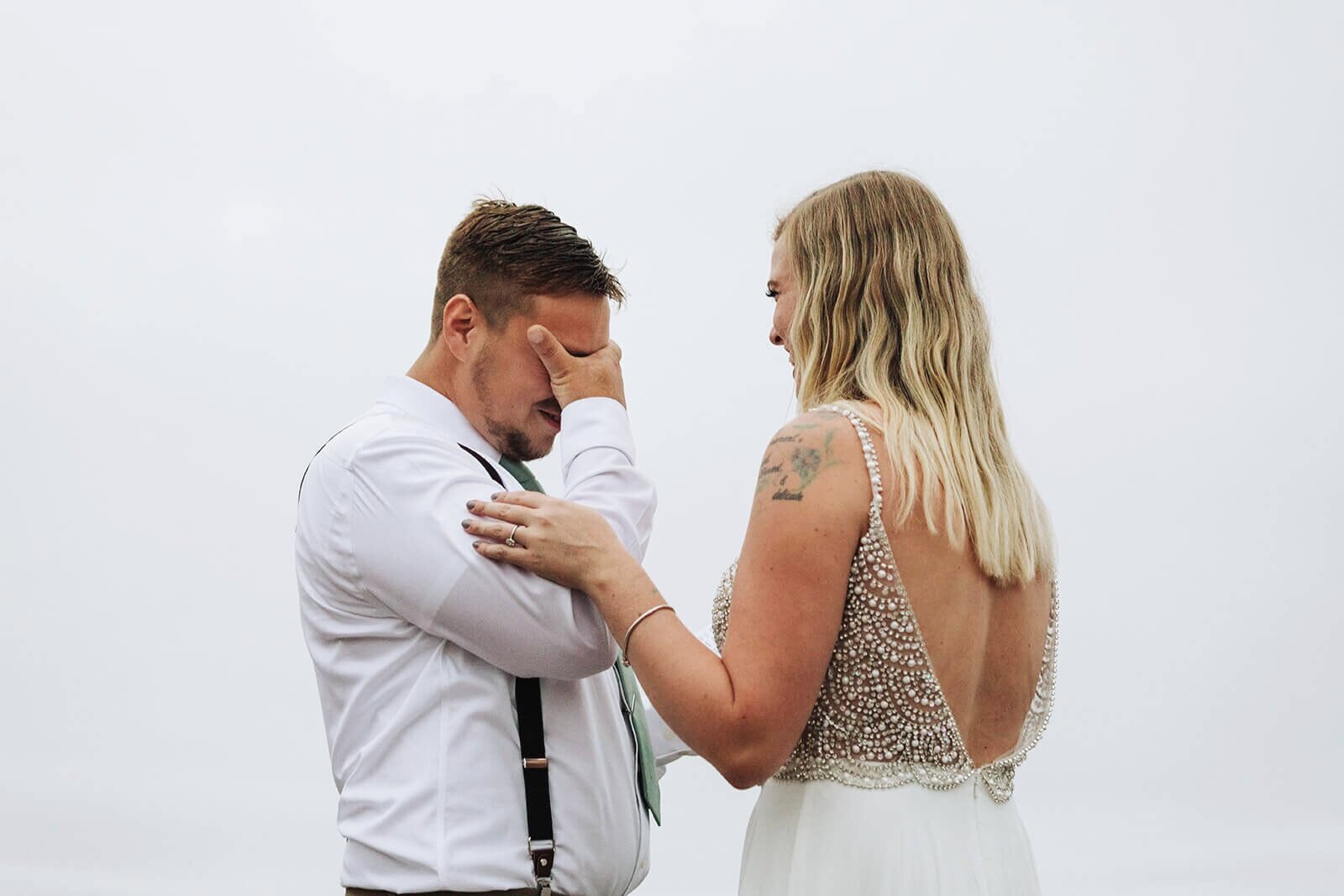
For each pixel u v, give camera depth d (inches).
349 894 80.9
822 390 80.9
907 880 74.3
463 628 78.0
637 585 76.0
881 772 75.9
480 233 85.0
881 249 80.0
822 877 75.8
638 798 87.0
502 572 77.2
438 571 77.6
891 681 74.7
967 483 76.9
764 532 73.9
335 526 81.8
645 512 82.6
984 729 79.4
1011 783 81.4
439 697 79.6
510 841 78.5
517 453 87.5
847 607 74.9
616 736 85.4
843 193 82.2
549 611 77.1
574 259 83.8
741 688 72.2
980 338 81.7
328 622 83.4
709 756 73.5
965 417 78.5
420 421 85.6
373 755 80.3
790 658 72.2
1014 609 79.7
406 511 79.4
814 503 73.0
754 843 81.5
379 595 80.1
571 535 77.0
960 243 82.1
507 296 83.7
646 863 88.0
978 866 76.2
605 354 85.0
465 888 77.0
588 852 81.1
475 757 79.0
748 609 73.6
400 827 78.1
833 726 76.6
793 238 83.7
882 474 74.4
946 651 75.7
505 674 80.7
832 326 80.4
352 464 81.7
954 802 76.7
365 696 81.7
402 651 80.8
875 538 73.8
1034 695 81.9
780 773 80.3
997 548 77.0
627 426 83.9
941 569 75.3
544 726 80.8
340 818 82.4
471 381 85.5
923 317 79.4
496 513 78.4
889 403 76.8
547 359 83.0
